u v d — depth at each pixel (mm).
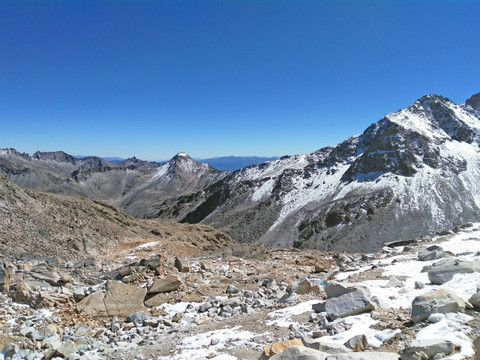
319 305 16562
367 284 20297
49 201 54594
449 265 18578
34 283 22953
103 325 18688
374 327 13414
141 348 14859
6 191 45656
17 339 14781
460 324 11695
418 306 13039
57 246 39281
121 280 26312
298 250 47219
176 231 81812
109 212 69000
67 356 13180
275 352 11500
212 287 25250
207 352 13438
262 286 25688
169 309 20875
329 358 9625
